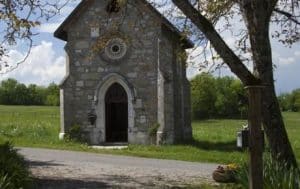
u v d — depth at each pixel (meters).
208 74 15.27
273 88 13.53
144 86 31.62
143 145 30.88
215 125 54.72
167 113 31.20
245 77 11.02
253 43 13.39
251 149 9.46
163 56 31.55
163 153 27.19
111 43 32.09
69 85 32.41
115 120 33.47
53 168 19.91
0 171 12.91
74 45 32.50
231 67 11.23
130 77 31.84
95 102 32.16
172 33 31.94
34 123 43.91
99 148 29.52
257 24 13.10
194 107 67.50
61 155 25.16
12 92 107.25
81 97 32.38
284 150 13.59
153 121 31.39
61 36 33.47
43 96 107.69
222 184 16.17
